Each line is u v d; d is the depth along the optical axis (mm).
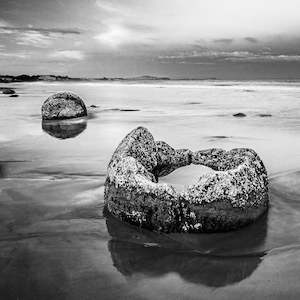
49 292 2668
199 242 3393
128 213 3717
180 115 13250
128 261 3072
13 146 7777
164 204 3529
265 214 3959
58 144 7973
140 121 11625
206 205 3492
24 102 18531
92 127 10383
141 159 4426
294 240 3383
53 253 3199
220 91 29781
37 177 5418
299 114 13195
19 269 2959
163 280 2807
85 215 3980
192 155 5066
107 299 2590
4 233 3580
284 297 2578
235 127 10344
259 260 3062
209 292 2656
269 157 6633
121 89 35406
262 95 23859
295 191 4613
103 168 5879
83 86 44531
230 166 4609
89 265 3018
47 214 4020
